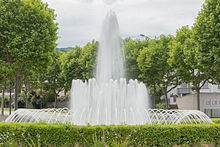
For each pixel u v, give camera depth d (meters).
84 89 13.25
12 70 23.45
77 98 13.31
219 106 31.50
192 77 27.83
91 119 12.58
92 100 12.96
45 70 26.95
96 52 40.56
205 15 20.97
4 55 24.94
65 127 9.30
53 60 27.86
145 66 34.22
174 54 27.89
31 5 23.28
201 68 23.78
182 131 9.67
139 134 9.30
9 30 22.67
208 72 22.83
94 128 9.20
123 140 9.13
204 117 12.53
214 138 10.04
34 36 22.81
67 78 42.41
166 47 33.66
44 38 23.34
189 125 10.04
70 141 9.15
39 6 24.33
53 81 44.12
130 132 9.27
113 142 8.74
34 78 41.28
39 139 9.23
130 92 13.36
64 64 42.69
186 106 34.56
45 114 12.58
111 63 19.19
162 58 32.47
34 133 9.32
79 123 12.39
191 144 9.66
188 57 24.72
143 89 13.67
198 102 28.23
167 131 9.52
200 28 21.20
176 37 29.75
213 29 20.00
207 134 9.95
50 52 24.92
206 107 31.30
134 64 38.09
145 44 39.94
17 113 11.97
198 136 9.83
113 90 13.02
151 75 34.62
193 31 22.53
